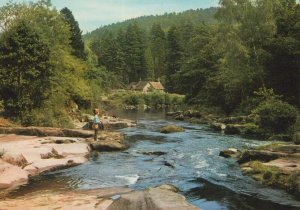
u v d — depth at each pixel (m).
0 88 33.59
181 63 118.06
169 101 98.25
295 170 14.40
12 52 33.41
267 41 45.59
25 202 11.90
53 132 27.36
